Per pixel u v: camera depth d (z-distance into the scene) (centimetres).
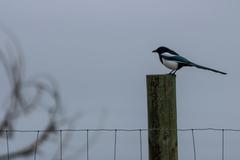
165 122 1266
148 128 1275
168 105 1266
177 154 1282
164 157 1269
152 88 1270
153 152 1273
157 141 1270
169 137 1267
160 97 1266
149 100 1273
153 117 1271
